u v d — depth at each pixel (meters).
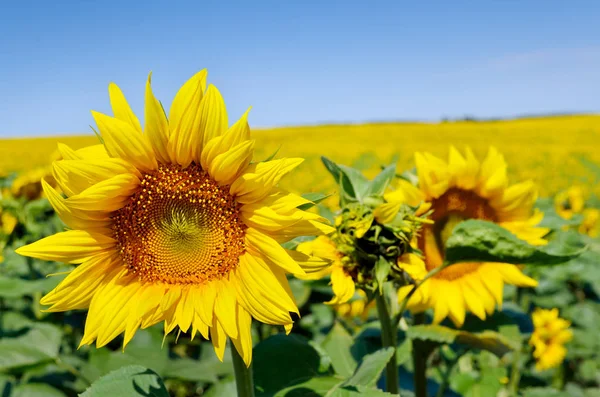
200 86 0.41
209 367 0.81
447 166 0.65
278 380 0.51
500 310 0.68
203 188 0.44
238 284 0.43
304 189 2.89
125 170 0.43
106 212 0.44
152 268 0.44
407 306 0.63
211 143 0.41
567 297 1.34
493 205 0.68
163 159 0.44
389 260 0.49
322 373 0.52
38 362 0.73
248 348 0.41
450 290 0.66
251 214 0.42
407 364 0.84
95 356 0.81
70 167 0.41
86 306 0.44
